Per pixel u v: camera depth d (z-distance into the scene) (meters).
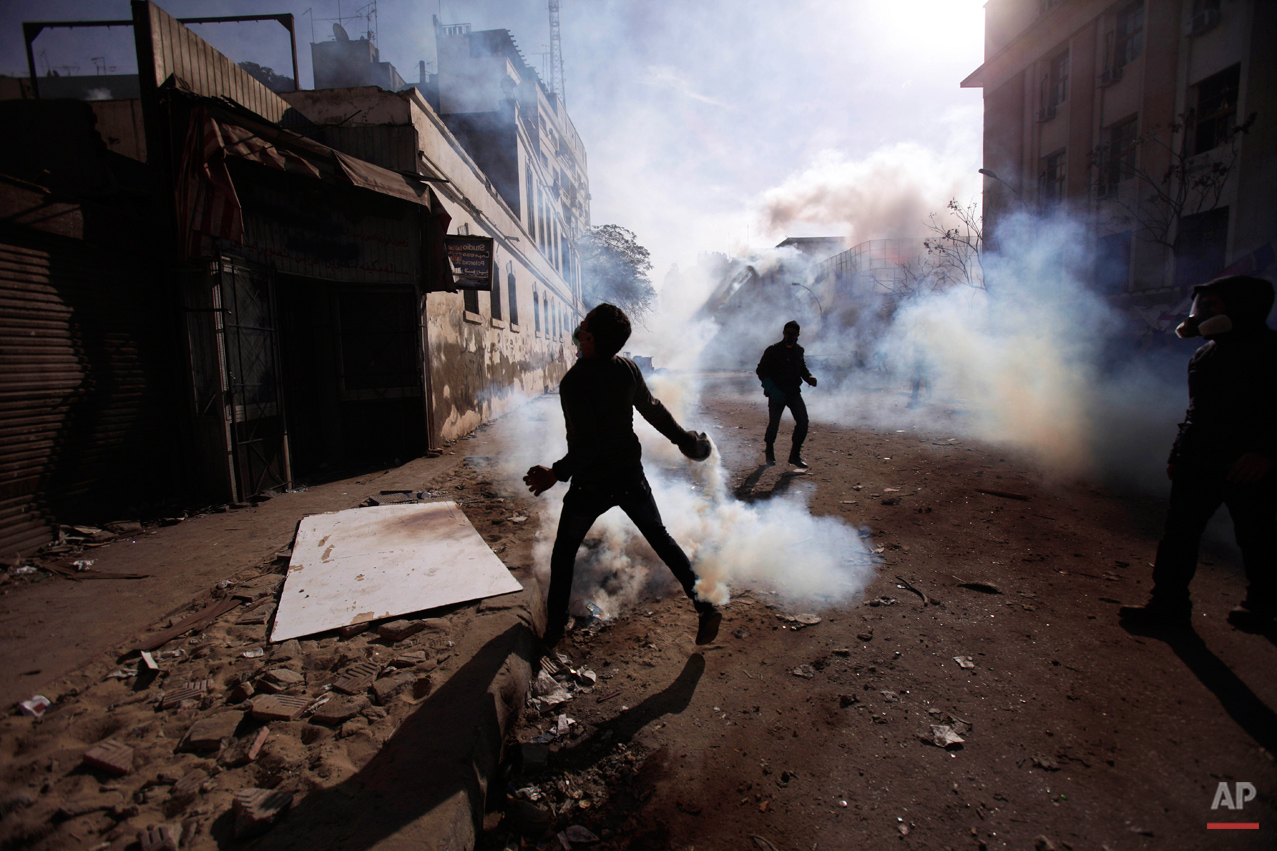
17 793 1.94
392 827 1.79
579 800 2.24
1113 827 1.98
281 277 7.16
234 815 1.85
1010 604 3.56
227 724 2.31
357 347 8.45
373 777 2.01
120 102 7.17
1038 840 1.95
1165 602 3.21
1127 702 2.61
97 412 5.11
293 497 6.25
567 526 2.95
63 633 3.10
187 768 2.09
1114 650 3.02
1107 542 4.45
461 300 10.77
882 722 2.57
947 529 4.85
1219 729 2.41
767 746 2.46
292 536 4.77
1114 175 17.48
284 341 7.39
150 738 2.25
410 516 5.07
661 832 2.07
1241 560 4.04
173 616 3.33
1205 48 14.54
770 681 2.91
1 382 4.31
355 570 3.86
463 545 4.30
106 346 5.21
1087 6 17.84
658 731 2.59
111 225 5.23
